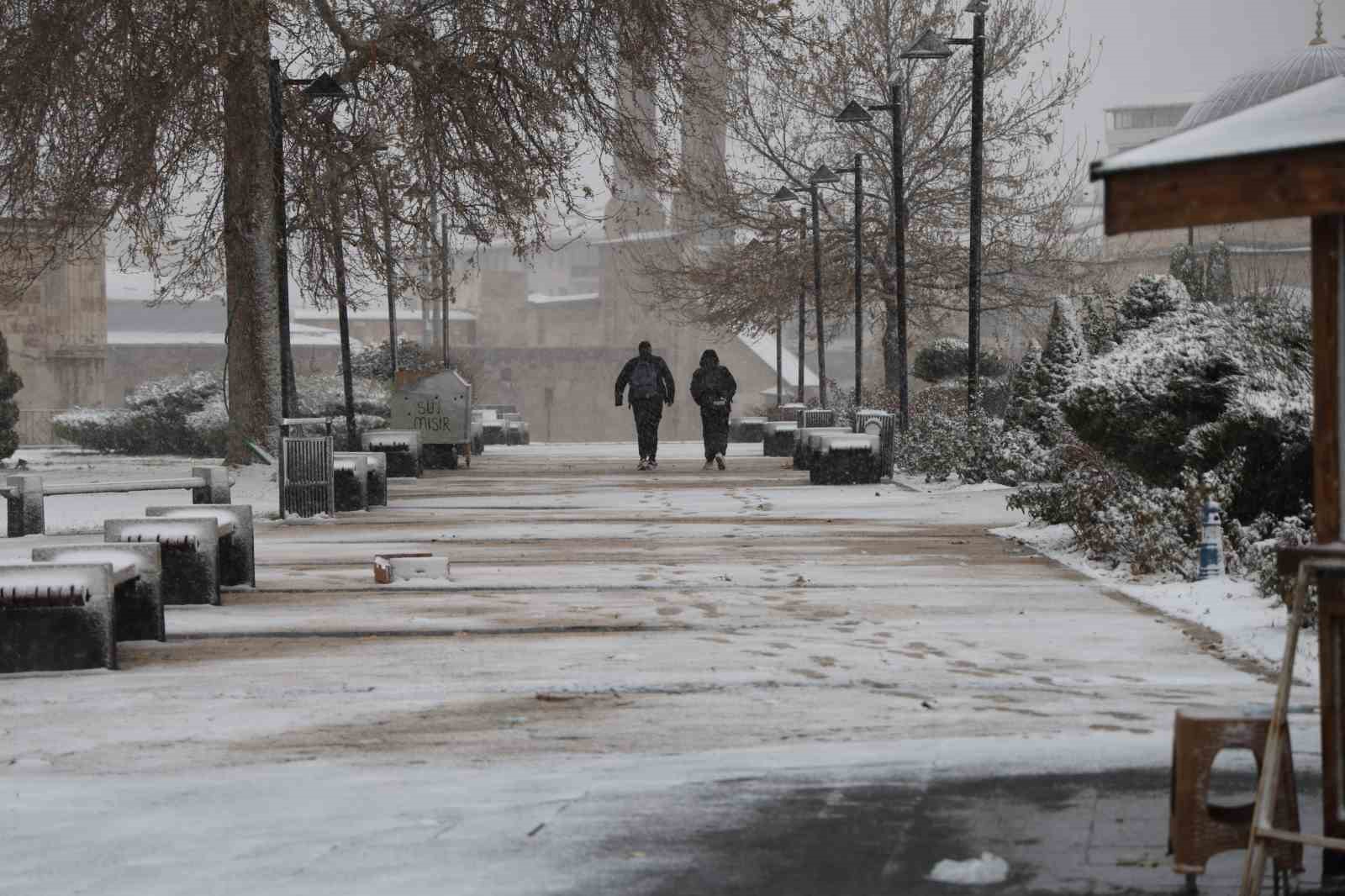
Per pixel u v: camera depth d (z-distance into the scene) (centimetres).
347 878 736
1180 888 696
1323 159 646
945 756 958
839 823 806
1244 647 1382
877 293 6881
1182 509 1925
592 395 15400
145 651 1472
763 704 1179
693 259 7244
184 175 3941
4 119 3762
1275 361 2130
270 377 4069
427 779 950
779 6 4256
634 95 4203
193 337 14988
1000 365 6788
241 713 1190
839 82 6606
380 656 1430
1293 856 696
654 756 1003
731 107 6438
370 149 3909
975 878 709
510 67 3950
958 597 1759
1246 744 700
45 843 822
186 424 6091
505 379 15300
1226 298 3900
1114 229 683
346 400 4697
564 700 1213
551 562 2150
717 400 4528
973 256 3844
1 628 1363
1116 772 907
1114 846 757
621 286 16425
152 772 1005
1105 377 2150
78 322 9588
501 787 918
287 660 1416
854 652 1405
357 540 2508
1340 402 706
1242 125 701
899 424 4438
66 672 1362
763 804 849
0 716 1192
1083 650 1401
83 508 3200
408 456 4119
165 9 3700
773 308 6975
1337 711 711
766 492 3547
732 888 703
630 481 4016
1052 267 6775
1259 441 2000
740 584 1894
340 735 1106
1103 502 2166
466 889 712
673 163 4341
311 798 907
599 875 729
